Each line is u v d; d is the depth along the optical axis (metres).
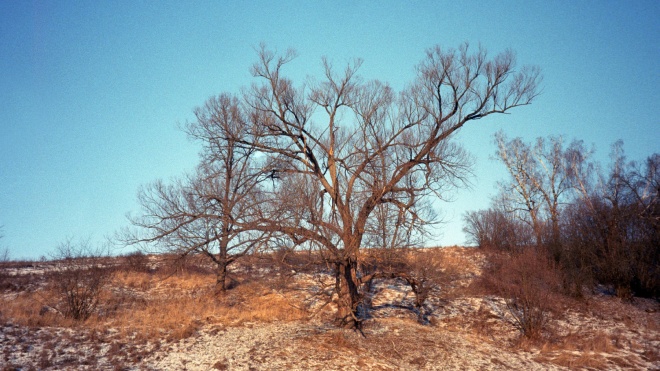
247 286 27.50
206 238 23.80
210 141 23.69
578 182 40.50
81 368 14.41
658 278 29.17
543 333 22.02
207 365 15.34
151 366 15.05
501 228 39.25
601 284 31.05
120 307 22.84
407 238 19.30
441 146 20.64
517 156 42.34
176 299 24.97
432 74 20.50
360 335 19.34
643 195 32.22
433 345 19.03
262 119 21.31
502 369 17.09
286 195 18.69
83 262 22.70
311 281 27.88
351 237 19.23
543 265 28.23
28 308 20.94
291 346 17.55
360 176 19.89
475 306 25.58
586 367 17.72
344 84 21.17
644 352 19.75
